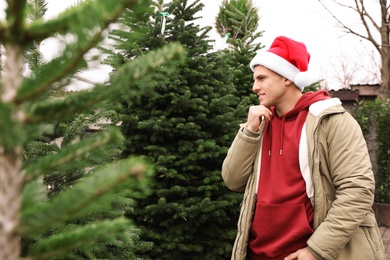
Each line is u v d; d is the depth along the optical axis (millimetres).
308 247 1699
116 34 633
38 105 642
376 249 1754
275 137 1912
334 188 1800
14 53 633
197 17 3838
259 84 1959
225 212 3412
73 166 740
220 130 3605
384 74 10570
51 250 677
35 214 623
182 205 3133
